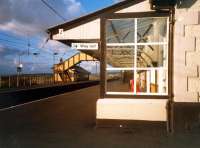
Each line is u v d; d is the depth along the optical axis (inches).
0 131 341.1
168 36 350.9
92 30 375.2
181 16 343.6
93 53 540.7
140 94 355.6
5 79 1531.7
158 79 367.6
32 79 1772.9
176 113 334.3
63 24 378.3
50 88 1208.2
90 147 269.9
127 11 363.6
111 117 358.0
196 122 330.6
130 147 268.8
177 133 325.1
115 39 374.9
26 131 340.8
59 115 466.9
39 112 505.0
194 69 343.0
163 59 367.2
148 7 358.6
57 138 304.7
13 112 506.6
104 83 364.8
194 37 342.6
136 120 351.9
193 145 275.0
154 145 275.4
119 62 397.4
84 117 444.1
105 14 368.5
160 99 351.3
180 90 344.5
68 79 2070.6
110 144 279.6
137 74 374.0
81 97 831.1
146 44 364.5
